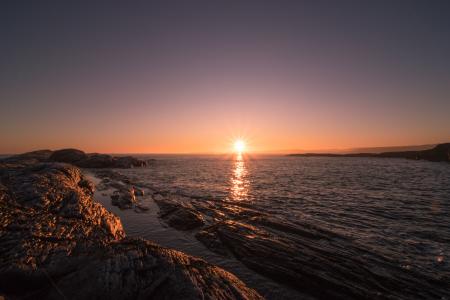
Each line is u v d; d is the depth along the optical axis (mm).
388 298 7422
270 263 9359
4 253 7008
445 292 7664
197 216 14930
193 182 35844
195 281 6551
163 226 14219
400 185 30844
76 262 7379
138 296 6043
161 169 65000
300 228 13227
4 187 11211
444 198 22703
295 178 40531
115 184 28594
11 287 6422
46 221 9102
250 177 43000
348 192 26234
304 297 7723
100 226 10617
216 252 10680
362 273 8633
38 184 12789
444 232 13312
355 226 14312
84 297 5961
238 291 6809
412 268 9070
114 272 6562
